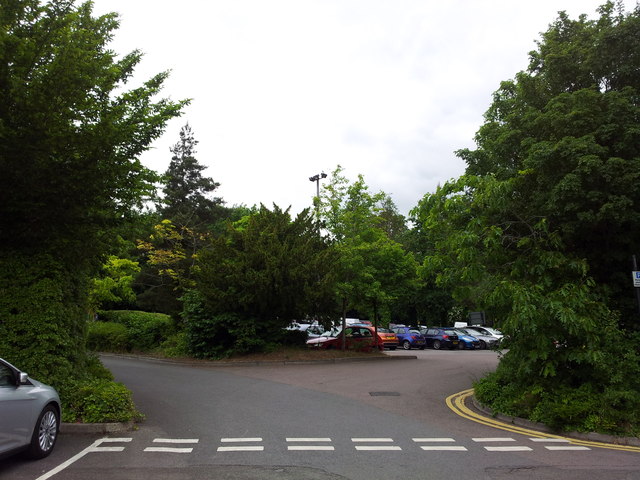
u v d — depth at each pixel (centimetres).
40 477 572
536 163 1001
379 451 704
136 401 1098
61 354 888
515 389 1005
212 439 764
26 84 792
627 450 736
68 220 926
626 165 945
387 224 5253
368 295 2184
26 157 782
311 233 2291
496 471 615
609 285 1066
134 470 601
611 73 1089
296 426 862
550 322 909
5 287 871
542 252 999
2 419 565
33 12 841
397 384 1413
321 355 2100
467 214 1110
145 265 3416
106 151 858
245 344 2039
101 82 902
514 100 1305
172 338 2269
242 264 1988
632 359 909
